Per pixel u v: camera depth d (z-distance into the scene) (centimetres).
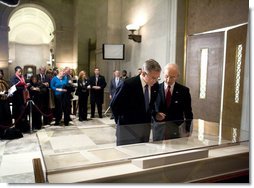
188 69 537
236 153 170
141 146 171
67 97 655
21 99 567
